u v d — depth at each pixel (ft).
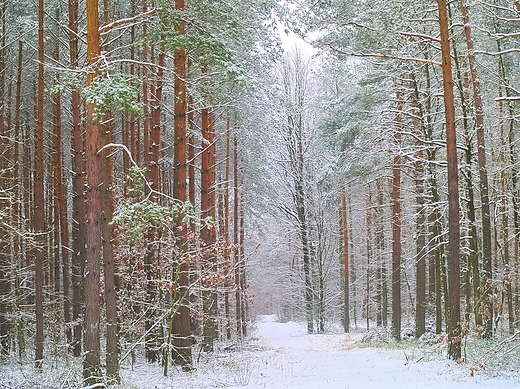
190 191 62.49
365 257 138.41
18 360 54.34
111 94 29.99
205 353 59.11
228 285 69.92
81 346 54.95
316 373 43.62
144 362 53.21
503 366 37.27
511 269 64.80
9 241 54.39
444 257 66.03
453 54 60.34
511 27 58.59
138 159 60.08
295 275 130.52
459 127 62.85
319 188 106.32
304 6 47.80
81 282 59.41
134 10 54.70
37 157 47.29
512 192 65.10
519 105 60.18
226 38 40.34
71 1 49.60
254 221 108.88
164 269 49.24
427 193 73.31
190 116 63.52
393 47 57.06
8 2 54.44
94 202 33.50
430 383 32.37
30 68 65.05
